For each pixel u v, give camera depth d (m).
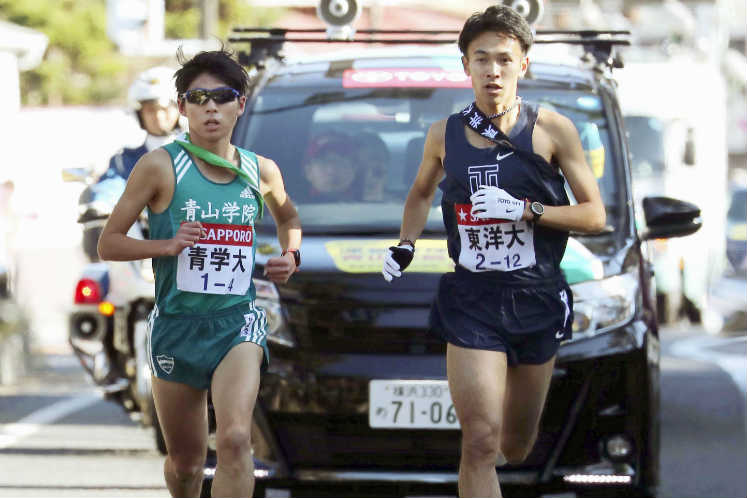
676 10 116.12
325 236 25.91
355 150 27.70
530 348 20.77
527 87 28.19
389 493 24.31
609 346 23.80
